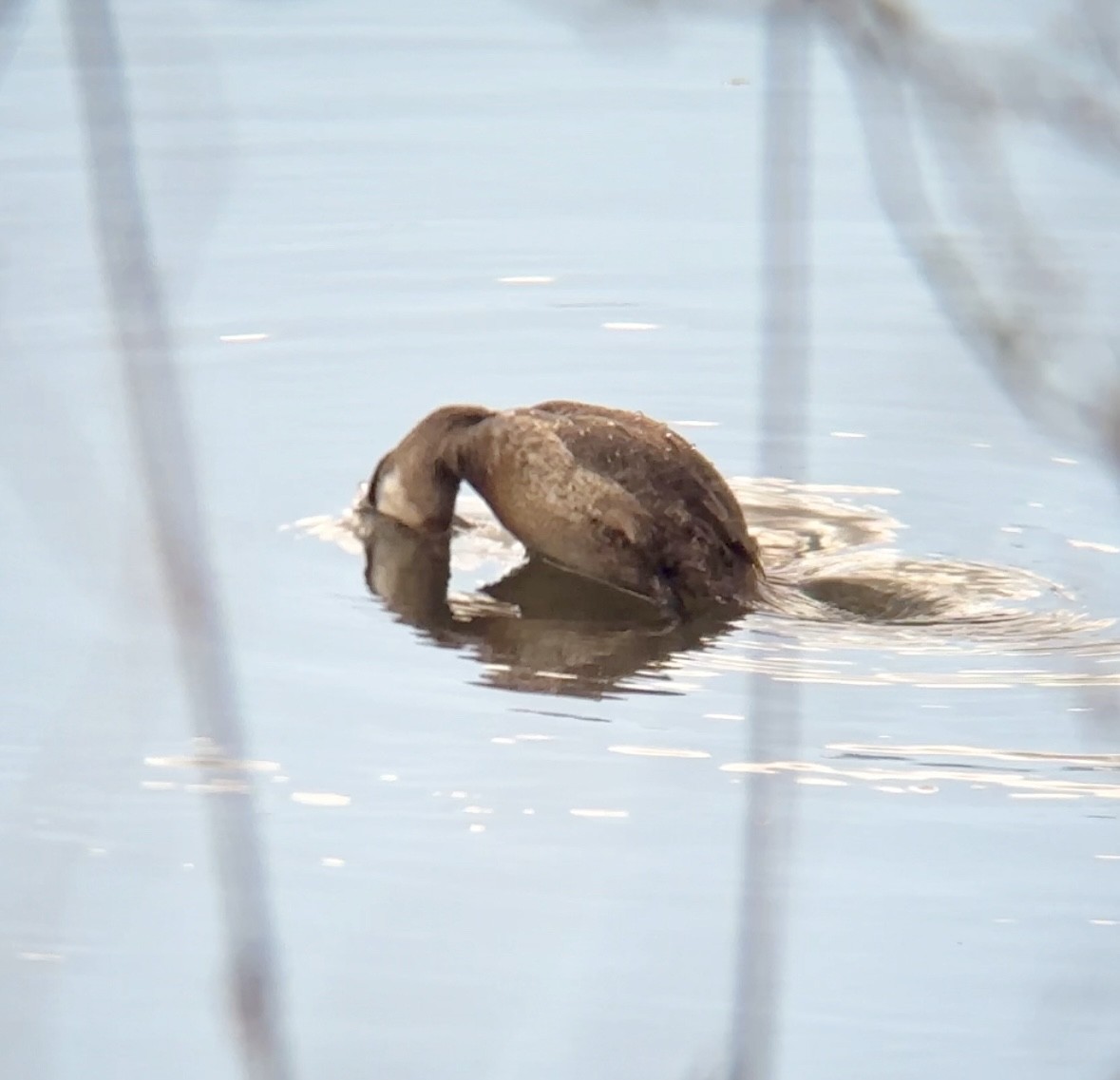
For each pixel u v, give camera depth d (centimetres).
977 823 934
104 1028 784
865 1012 799
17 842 920
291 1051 762
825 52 2194
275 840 918
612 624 1171
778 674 1091
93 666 1090
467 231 1905
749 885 502
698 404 1580
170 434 497
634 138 2081
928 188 1620
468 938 845
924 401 1564
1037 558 1278
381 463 1338
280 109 2105
